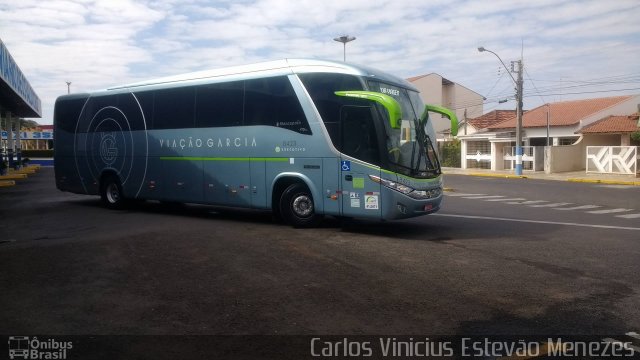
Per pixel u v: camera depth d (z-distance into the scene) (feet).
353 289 21.91
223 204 41.29
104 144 49.93
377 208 34.19
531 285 22.91
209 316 18.56
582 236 35.63
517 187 82.12
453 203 58.34
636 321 18.48
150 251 29.07
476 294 21.48
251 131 39.40
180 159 43.98
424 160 36.24
